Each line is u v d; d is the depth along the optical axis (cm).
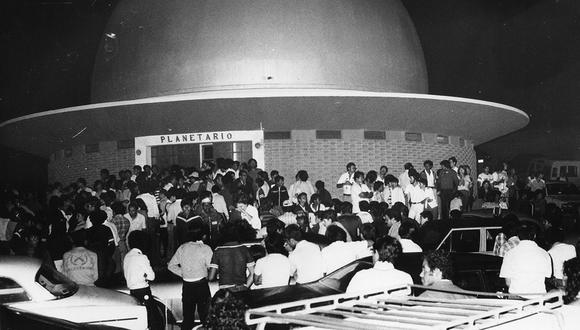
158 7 2769
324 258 1101
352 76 2677
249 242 1306
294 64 2617
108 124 2545
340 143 2567
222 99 2373
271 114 2448
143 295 1034
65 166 2797
